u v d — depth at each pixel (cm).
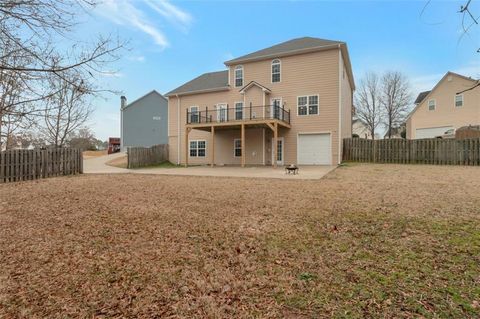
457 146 1491
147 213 541
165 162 2228
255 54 1948
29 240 407
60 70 345
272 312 229
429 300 238
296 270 301
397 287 260
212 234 421
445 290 252
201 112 1994
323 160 1734
